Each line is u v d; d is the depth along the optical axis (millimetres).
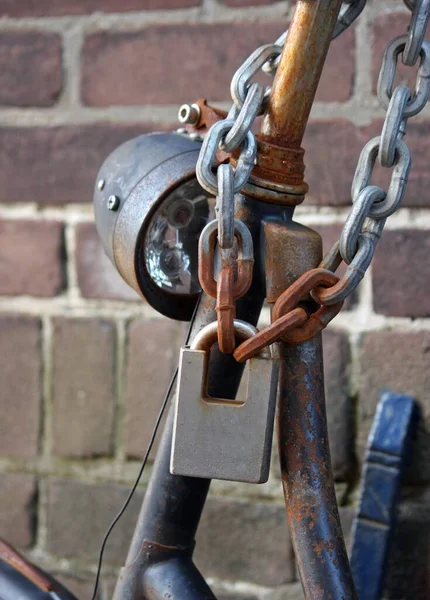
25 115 1206
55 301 1210
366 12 1107
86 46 1185
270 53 823
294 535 795
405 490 1111
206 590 849
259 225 815
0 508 1241
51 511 1225
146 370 1183
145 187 860
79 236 1197
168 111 1165
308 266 804
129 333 1188
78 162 1192
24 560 950
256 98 790
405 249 1107
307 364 805
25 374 1222
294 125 814
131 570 854
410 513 1110
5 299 1224
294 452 800
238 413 788
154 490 850
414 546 1110
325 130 1122
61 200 1199
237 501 1168
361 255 785
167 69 1163
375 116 1109
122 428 1194
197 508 851
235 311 803
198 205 877
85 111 1189
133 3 1170
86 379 1203
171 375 1174
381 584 1058
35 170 1205
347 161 1117
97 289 1195
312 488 796
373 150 797
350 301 1126
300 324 782
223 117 874
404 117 801
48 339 1214
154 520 849
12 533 1237
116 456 1199
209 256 784
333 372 1131
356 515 1073
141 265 865
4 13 1206
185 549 857
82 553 1215
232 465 789
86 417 1205
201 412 790
